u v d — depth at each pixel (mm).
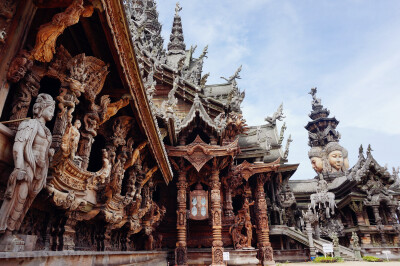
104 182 7543
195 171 20344
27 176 3928
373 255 30547
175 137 18938
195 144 18844
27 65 4574
